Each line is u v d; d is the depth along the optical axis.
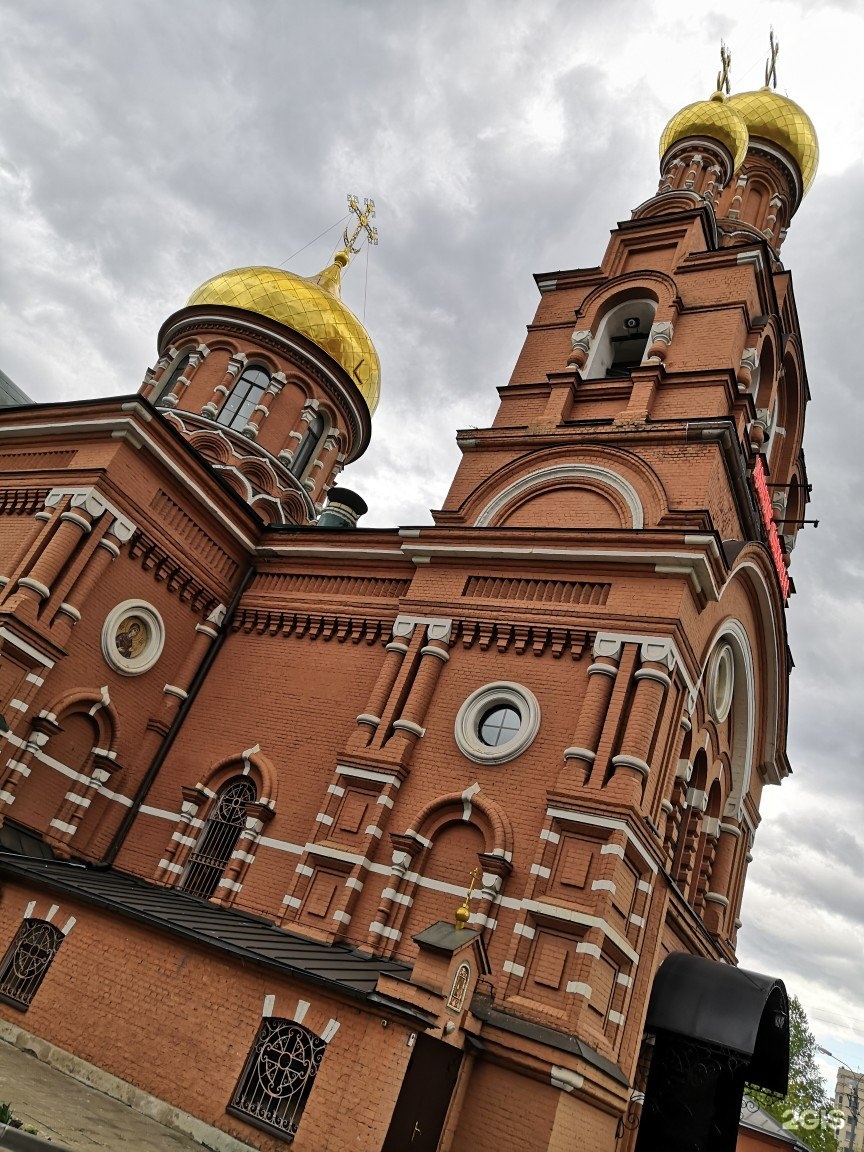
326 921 15.22
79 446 19.34
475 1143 12.24
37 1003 13.89
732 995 15.20
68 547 17.81
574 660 16.11
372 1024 11.40
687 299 21.59
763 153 31.59
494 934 14.07
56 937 14.67
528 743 15.62
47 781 17.69
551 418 20.41
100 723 18.66
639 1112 16.34
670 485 17.83
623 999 14.20
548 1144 11.85
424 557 18.64
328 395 30.59
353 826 16.03
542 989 13.24
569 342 22.59
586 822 14.11
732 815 21.23
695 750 18.17
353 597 19.73
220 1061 12.06
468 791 15.48
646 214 25.84
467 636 17.28
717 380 19.28
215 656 20.81
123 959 13.74
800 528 27.23
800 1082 56.69
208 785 18.77
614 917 13.76
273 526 21.77
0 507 19.78
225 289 30.39
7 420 20.64
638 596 16.08
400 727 16.53
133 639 19.52
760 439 22.22
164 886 17.61
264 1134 11.25
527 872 14.40
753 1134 27.62
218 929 13.88
